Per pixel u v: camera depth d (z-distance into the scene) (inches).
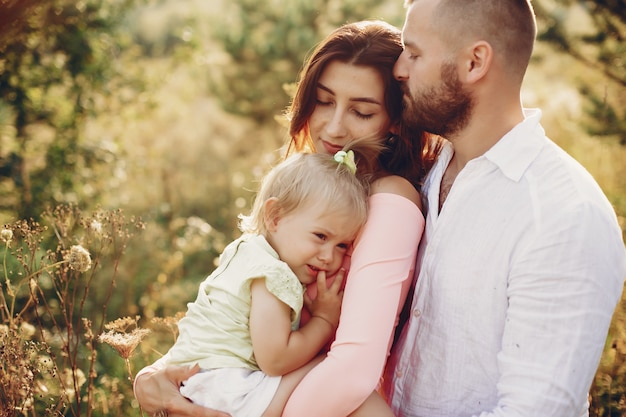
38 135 203.6
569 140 209.0
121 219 112.3
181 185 281.9
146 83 225.8
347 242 76.7
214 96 328.2
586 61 196.9
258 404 71.7
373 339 69.6
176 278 208.4
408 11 75.8
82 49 196.9
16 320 99.7
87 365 146.9
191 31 251.6
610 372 118.8
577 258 64.3
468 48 70.9
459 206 71.8
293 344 73.0
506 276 68.4
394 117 82.5
